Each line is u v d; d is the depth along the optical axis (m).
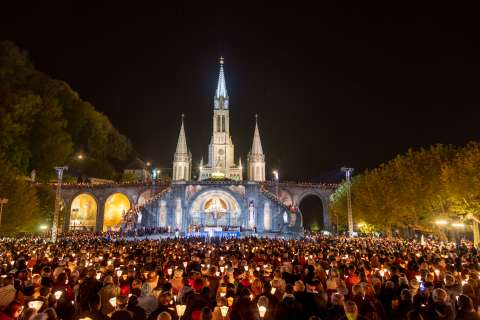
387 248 26.77
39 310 8.36
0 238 44.81
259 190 71.06
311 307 9.09
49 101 66.94
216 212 72.56
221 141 115.88
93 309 8.02
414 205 43.31
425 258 18.91
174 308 8.83
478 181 33.06
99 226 73.44
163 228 62.19
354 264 15.47
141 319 8.14
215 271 12.66
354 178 68.75
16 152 57.22
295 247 26.53
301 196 78.19
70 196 73.75
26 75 71.00
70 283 11.77
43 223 57.47
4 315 7.75
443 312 8.10
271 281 11.62
